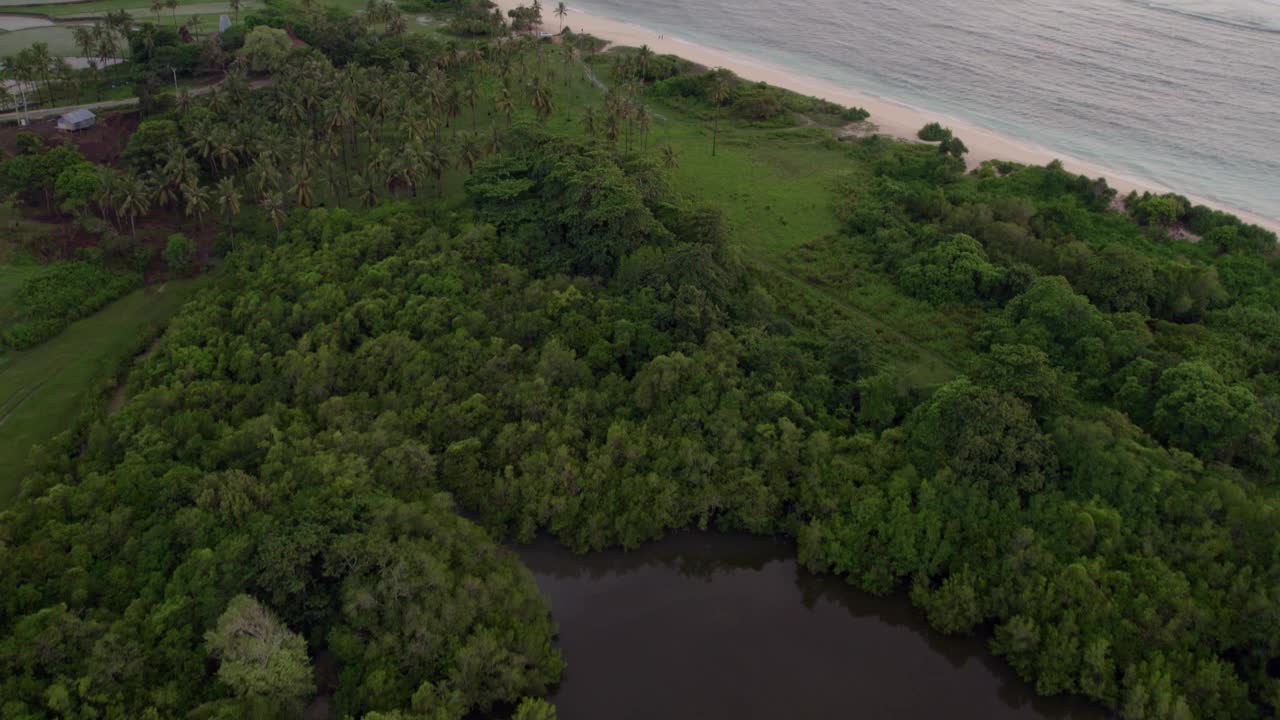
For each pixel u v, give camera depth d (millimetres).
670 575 102375
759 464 104688
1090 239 151500
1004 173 181375
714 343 114938
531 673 85625
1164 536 91625
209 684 80000
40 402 116188
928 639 94188
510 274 129875
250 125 161500
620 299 124312
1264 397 109688
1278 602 84062
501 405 110125
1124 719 82750
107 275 140125
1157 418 106000
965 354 125812
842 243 155375
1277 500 95062
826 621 96562
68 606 81500
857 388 113000
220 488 92250
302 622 85812
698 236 137125
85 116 180750
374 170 155500
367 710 79188
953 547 95750
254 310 123625
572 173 144625
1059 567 90125
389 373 114312
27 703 73562
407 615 82812
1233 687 81500
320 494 92562
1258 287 135500
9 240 144875
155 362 115562
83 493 91312
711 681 89125
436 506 96062
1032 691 88125
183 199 157375
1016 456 97750
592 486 102125
